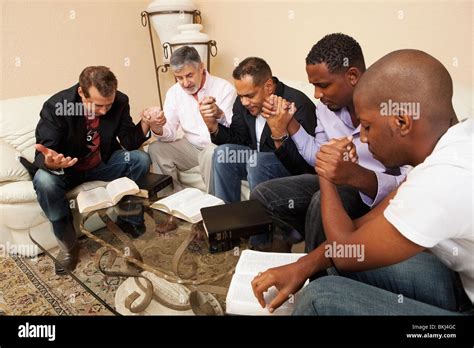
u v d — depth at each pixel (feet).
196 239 3.48
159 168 6.13
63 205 4.53
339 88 3.82
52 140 4.93
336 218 2.48
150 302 3.04
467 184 1.74
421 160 2.18
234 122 5.40
